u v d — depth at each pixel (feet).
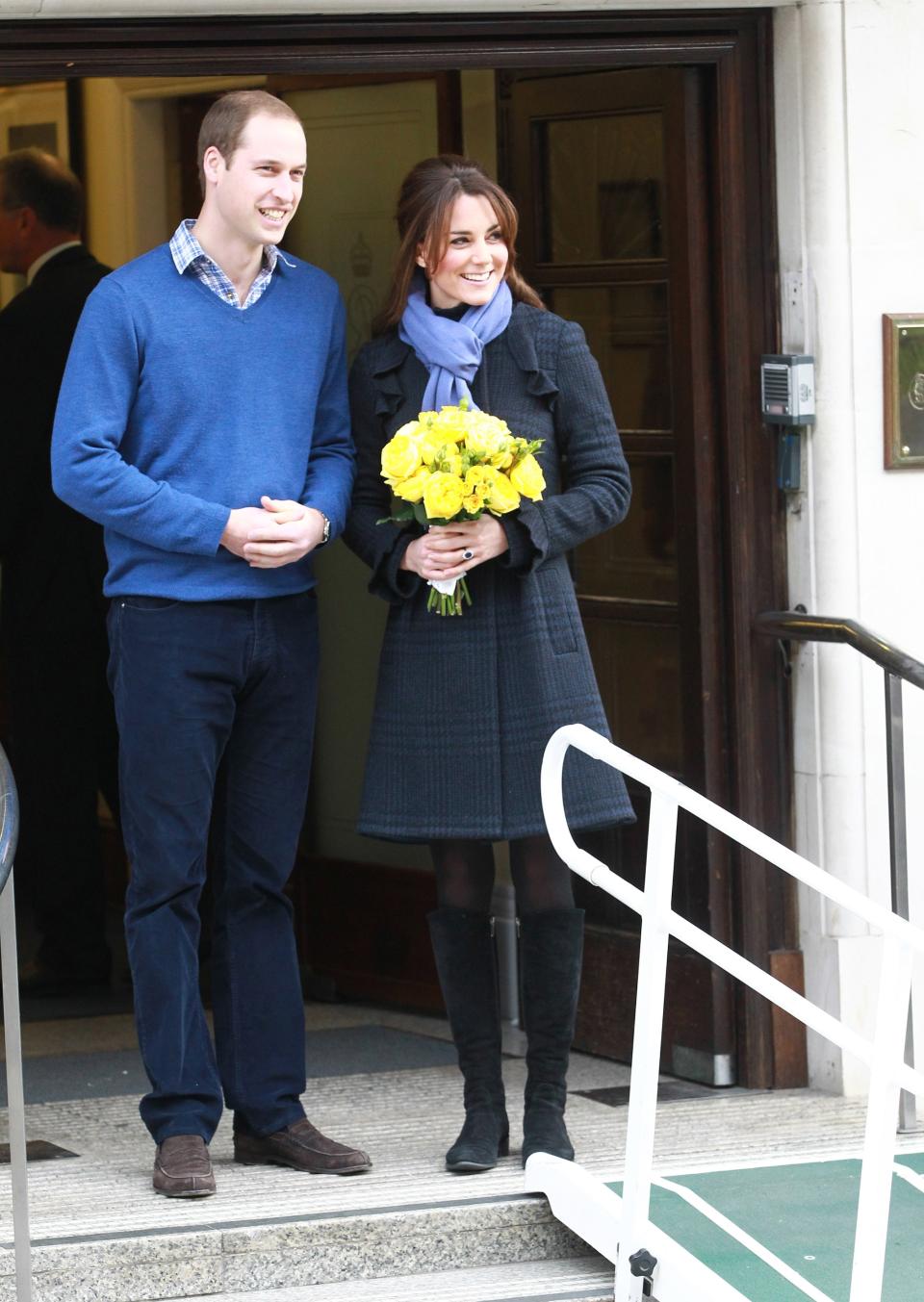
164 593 24.56
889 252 29.53
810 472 29.71
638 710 31.35
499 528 24.49
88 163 44.88
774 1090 30.30
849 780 29.76
